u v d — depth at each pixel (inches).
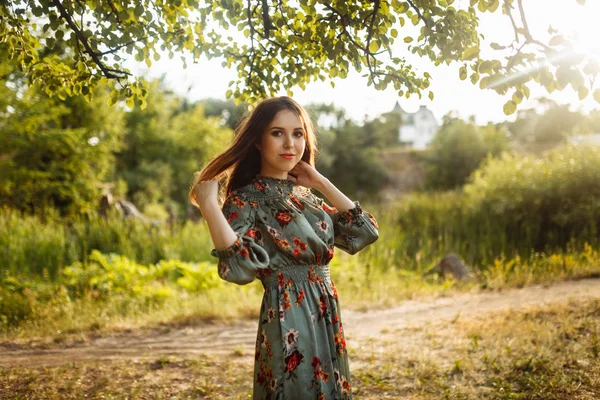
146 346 203.8
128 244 407.5
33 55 145.3
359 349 184.9
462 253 402.0
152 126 1007.6
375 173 1424.7
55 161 609.6
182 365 171.9
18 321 243.4
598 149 444.5
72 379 154.9
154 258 405.1
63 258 370.3
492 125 1262.3
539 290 275.3
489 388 141.1
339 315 90.1
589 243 390.3
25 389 147.1
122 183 788.6
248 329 230.4
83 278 303.6
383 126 1902.1
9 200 565.3
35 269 352.5
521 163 477.4
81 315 246.8
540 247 416.5
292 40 139.0
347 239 98.0
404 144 2333.9
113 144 717.3
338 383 86.7
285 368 82.3
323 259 89.4
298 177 100.0
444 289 305.0
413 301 279.1
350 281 315.3
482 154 1182.9
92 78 142.5
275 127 89.3
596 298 222.5
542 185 430.9
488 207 459.8
